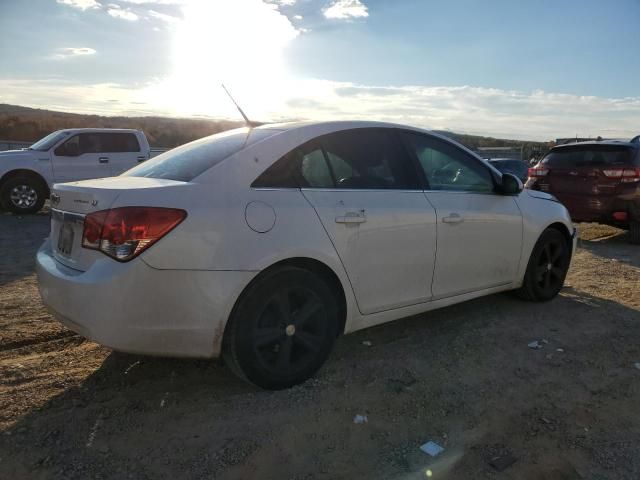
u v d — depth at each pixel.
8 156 11.96
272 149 3.38
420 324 4.60
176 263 2.88
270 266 3.16
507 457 2.73
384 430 2.95
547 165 9.41
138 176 3.51
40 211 13.09
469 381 3.54
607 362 3.88
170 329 2.92
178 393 3.30
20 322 4.47
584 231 10.51
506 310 4.99
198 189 3.05
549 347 4.13
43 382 3.41
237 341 3.11
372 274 3.66
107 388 3.36
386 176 3.88
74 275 2.95
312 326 3.41
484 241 4.42
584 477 2.60
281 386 3.33
